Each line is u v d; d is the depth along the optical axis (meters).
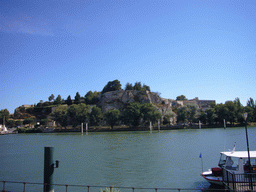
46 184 19.50
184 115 161.00
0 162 49.94
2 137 134.25
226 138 86.06
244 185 22.00
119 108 192.88
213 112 157.38
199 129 145.38
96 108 169.50
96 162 45.78
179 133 118.12
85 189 28.73
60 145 80.81
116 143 80.25
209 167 38.16
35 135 144.38
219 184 25.62
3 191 20.38
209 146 64.75
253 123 162.50
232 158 24.94
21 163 48.00
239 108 157.00
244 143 70.06
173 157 48.34
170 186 28.98
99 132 155.12
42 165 45.28
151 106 158.25
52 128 173.38
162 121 171.50
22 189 29.84
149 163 43.03
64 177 34.53
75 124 173.12
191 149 59.50
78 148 69.88
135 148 65.00
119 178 33.28
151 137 100.31
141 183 30.59
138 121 155.25
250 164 22.17
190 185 29.02
